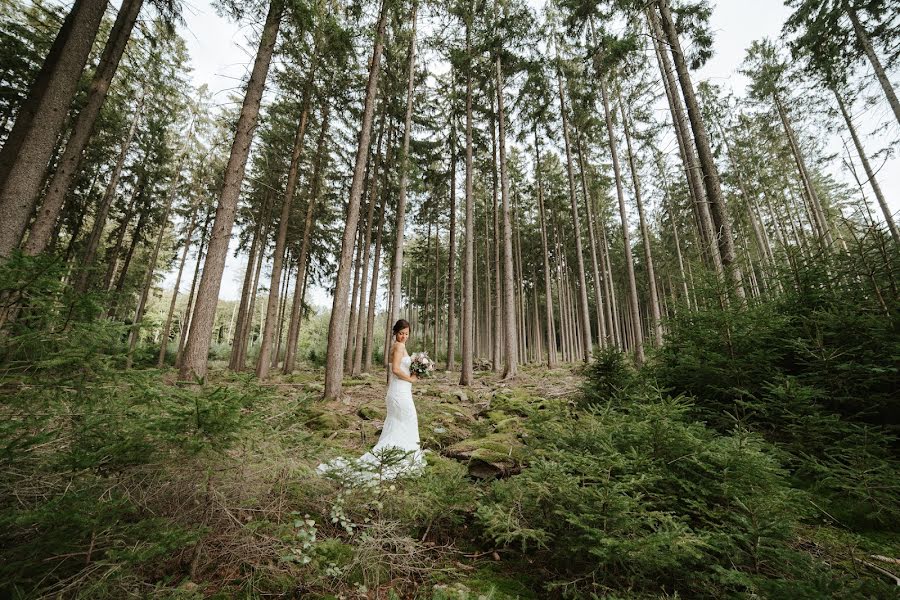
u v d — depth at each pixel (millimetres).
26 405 1857
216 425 2074
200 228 21453
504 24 13562
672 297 5539
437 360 26828
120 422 2129
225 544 2436
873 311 4133
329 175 17734
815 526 2965
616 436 3150
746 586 1969
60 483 1981
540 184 21469
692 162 8727
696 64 10383
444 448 5523
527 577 2557
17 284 1845
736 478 2562
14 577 1589
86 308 2062
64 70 5430
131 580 1887
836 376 3828
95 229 15609
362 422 7117
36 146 5152
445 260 32875
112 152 16672
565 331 30359
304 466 3172
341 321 9188
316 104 14406
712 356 4414
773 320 4320
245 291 19375
